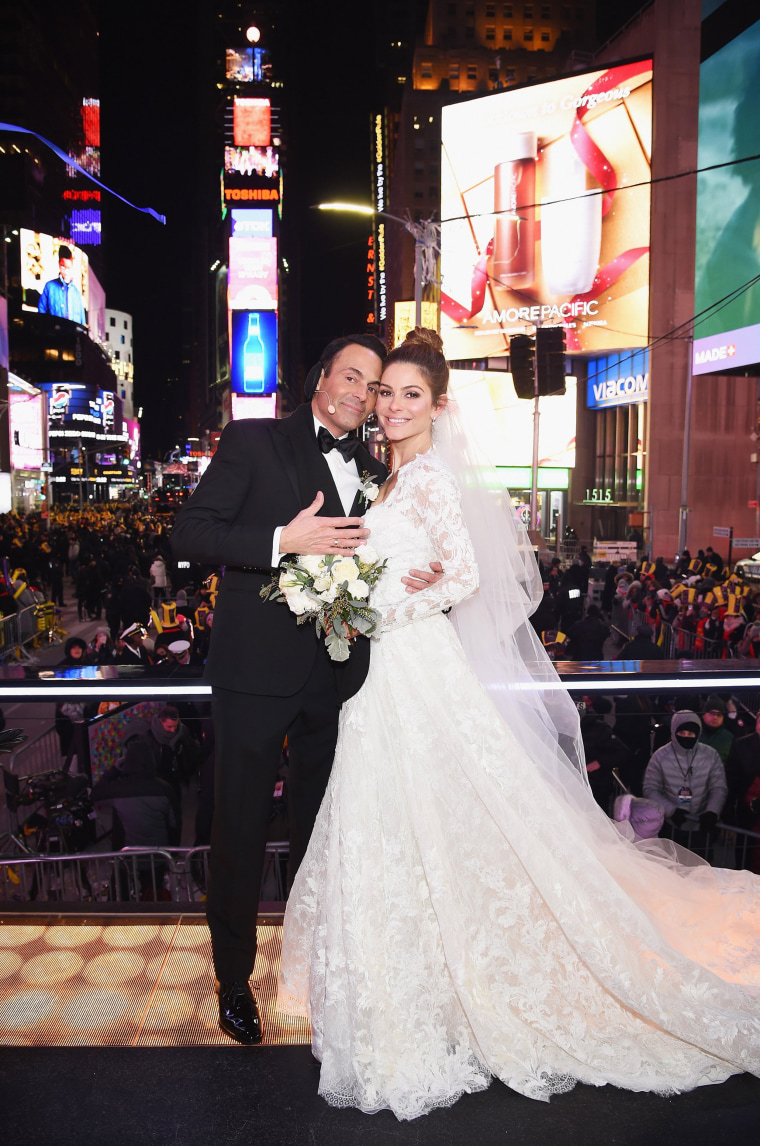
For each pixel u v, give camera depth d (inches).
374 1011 91.4
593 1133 87.6
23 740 138.0
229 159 7111.2
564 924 94.0
